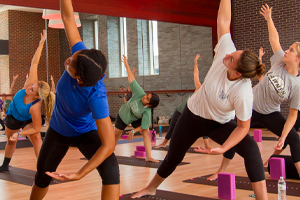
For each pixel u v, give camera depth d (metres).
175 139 2.45
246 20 10.18
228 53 2.27
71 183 3.57
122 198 2.83
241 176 3.69
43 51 6.34
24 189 3.31
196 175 3.82
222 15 2.38
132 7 7.83
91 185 3.47
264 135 7.82
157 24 8.34
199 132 2.38
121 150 5.99
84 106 1.75
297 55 2.85
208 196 2.92
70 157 5.32
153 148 6.02
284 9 9.43
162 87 8.48
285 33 9.42
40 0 6.29
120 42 7.62
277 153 3.96
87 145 1.91
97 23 7.22
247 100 2.05
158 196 2.87
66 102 1.77
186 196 2.89
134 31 7.88
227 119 2.27
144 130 4.73
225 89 2.11
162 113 8.68
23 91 3.66
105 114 1.69
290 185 3.23
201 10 9.23
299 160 3.23
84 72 1.50
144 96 4.35
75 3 6.91
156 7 8.34
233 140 2.07
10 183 3.56
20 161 4.96
